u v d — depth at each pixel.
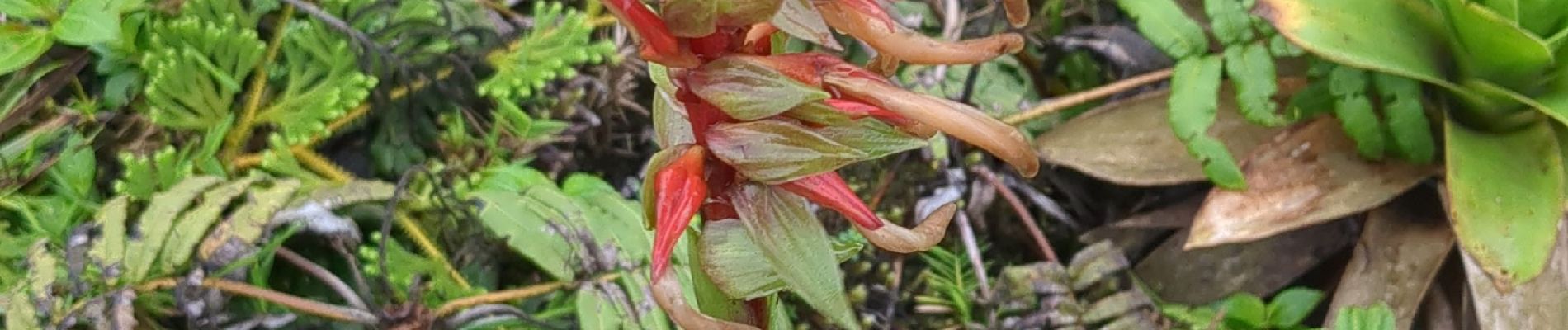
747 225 0.32
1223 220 0.60
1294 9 0.56
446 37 0.59
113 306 0.46
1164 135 0.66
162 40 0.53
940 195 0.64
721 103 0.30
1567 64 0.58
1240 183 0.58
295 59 0.55
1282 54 0.58
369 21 0.58
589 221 0.54
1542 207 0.56
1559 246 0.59
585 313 0.51
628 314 0.52
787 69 0.29
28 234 0.50
